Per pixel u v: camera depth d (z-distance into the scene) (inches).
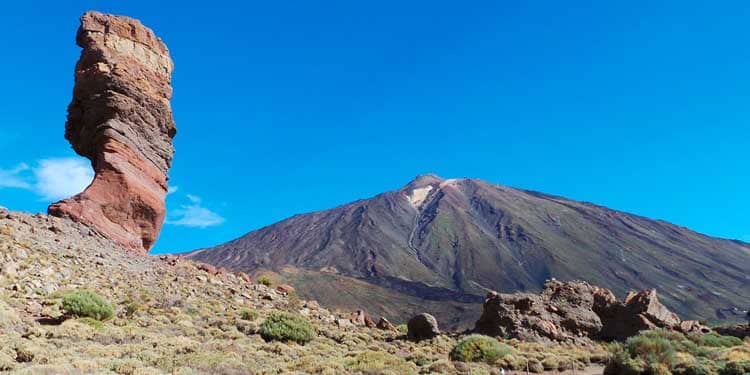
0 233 1219.2
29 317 921.5
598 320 1553.9
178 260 1676.9
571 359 1138.0
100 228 1485.0
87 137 1633.9
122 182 1555.1
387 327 1643.7
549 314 1529.3
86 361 670.5
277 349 1015.0
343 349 1153.4
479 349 1130.7
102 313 995.9
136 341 895.7
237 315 1285.7
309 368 859.4
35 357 681.0
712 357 964.0
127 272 1360.7
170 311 1179.3
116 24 1726.1
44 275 1117.1
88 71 1635.1
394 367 936.9
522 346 1315.2
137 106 1676.9
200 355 811.4
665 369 849.5
